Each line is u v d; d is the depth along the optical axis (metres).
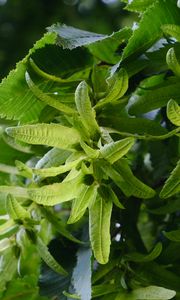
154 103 0.38
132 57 0.40
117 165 0.35
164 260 0.39
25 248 0.41
